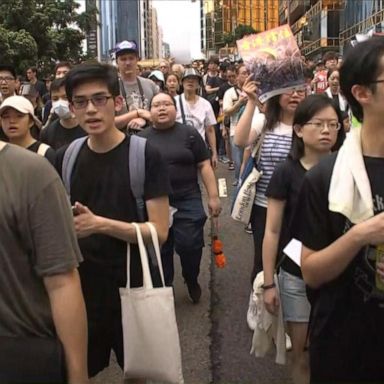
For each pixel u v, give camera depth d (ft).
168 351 8.91
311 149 11.00
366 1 128.36
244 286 18.75
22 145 13.82
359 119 6.90
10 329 6.26
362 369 7.18
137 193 9.56
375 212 6.68
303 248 7.26
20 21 100.27
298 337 10.74
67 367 6.38
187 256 16.75
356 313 7.04
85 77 9.31
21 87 25.43
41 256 6.24
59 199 6.32
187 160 16.31
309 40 183.42
